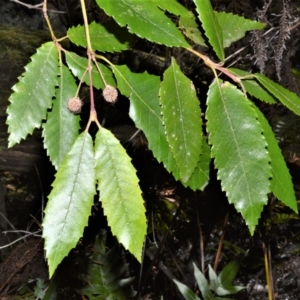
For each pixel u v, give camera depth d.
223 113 0.40
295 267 1.43
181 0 0.83
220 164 0.39
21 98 0.42
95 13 1.03
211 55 0.98
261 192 0.39
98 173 0.37
